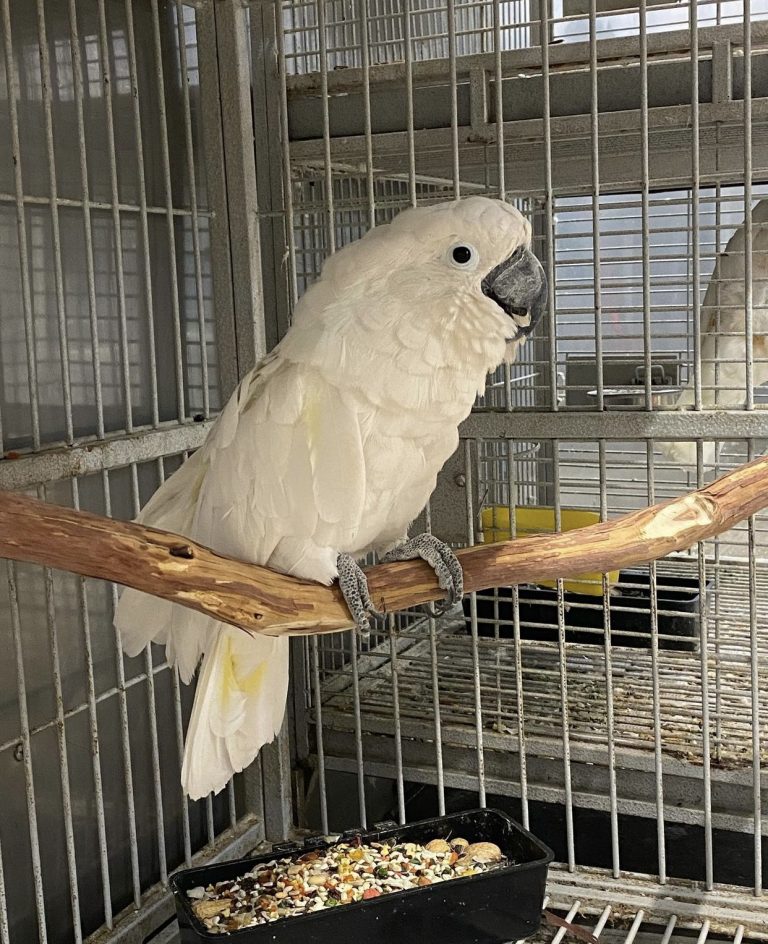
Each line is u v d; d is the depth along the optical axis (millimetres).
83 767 809
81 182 786
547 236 794
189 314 924
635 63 817
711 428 777
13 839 739
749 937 785
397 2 1133
